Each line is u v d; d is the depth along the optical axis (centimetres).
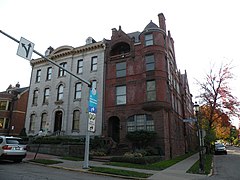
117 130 2638
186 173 1313
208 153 3312
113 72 2736
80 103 2866
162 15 2784
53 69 3303
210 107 3459
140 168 1438
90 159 1859
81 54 3084
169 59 2847
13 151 1402
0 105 3747
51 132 2955
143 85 2456
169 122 2447
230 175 1330
